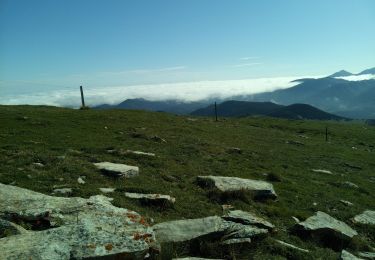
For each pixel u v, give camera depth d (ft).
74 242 33.99
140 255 34.53
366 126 400.26
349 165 151.33
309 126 318.04
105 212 44.06
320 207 76.74
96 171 74.49
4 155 76.48
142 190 64.90
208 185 76.69
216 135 166.71
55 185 61.82
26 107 183.32
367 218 73.72
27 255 31.27
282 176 104.32
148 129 147.43
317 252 50.49
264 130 230.07
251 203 70.23
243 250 45.47
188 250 43.62
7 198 45.65
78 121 143.84
